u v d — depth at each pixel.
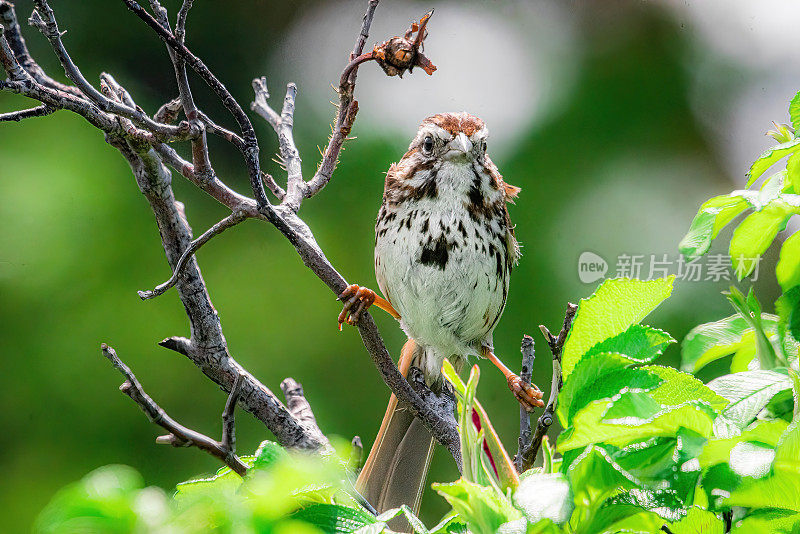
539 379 11.64
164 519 3.29
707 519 3.77
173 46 5.18
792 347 4.63
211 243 12.52
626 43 13.23
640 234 12.26
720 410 3.89
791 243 4.92
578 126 12.81
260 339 12.17
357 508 3.63
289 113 7.49
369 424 12.11
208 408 11.95
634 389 3.80
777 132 5.05
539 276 12.00
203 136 5.84
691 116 12.96
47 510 3.21
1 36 5.17
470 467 3.75
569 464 3.83
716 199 4.55
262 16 14.24
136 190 12.32
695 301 10.89
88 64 13.45
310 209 12.72
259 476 3.58
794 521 3.81
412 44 5.96
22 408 11.58
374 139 12.95
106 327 11.88
